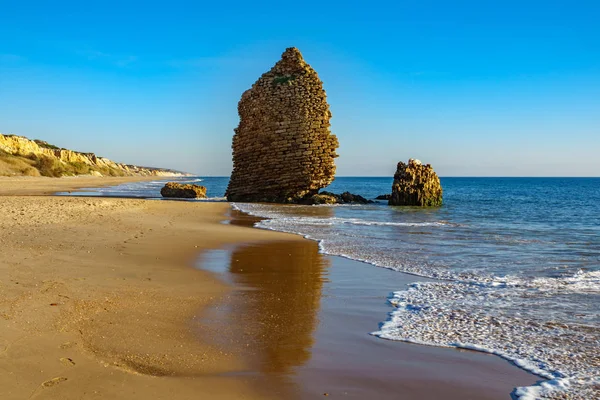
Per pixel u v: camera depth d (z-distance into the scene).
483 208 36.94
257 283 10.27
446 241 17.00
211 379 5.37
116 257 12.17
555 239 17.64
